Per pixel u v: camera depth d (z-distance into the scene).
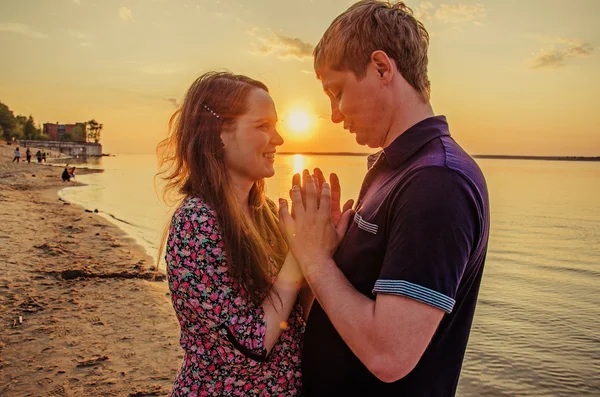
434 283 1.16
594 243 17.58
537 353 6.48
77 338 5.39
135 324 5.91
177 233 1.63
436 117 1.49
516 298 9.60
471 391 5.39
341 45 1.52
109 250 10.69
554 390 5.43
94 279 7.94
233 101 1.77
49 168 53.00
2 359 4.79
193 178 1.75
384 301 1.21
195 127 1.79
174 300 1.69
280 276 1.70
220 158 1.78
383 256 1.40
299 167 96.25
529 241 18.05
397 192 1.34
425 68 1.56
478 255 1.38
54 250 10.01
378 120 1.54
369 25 1.48
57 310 6.28
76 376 4.52
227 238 1.63
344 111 1.59
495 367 6.02
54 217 16.47
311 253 1.50
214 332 1.59
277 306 1.65
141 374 4.60
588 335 7.21
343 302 1.34
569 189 50.47
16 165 51.22
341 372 1.59
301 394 1.84
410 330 1.16
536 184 59.56
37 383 4.36
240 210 1.76
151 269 8.88
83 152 114.25
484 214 1.30
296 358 1.84
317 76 1.68
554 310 8.66
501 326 7.68
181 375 1.73
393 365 1.18
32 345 5.15
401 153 1.45
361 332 1.24
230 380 1.67
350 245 1.50
